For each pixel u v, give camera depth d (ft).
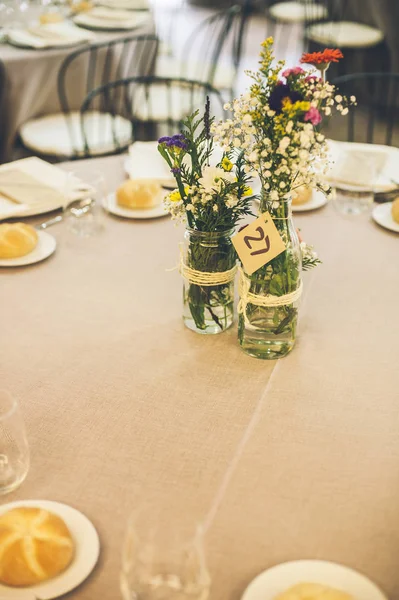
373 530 3.07
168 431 3.64
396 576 2.85
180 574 2.50
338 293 4.93
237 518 3.12
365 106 15.89
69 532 2.93
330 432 3.64
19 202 5.95
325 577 2.77
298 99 3.40
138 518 2.47
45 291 4.93
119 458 3.47
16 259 5.23
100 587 2.80
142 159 6.65
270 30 20.42
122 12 12.08
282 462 3.44
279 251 3.79
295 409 3.80
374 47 15.37
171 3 24.76
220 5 24.82
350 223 5.90
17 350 4.31
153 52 11.59
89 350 4.31
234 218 4.02
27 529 2.86
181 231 5.79
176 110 11.18
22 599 2.70
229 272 4.20
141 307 4.76
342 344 4.37
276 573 2.79
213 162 5.95
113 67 10.93
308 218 5.98
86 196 5.64
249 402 3.85
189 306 4.37
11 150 10.59
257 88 3.53
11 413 3.16
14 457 3.28
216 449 3.52
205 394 3.92
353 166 5.92
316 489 3.28
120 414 3.77
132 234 5.73
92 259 5.34
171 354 4.27
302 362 4.19
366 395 3.92
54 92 10.66
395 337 4.45
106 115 11.02
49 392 3.94
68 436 3.61
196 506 3.18
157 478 3.34
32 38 10.50
